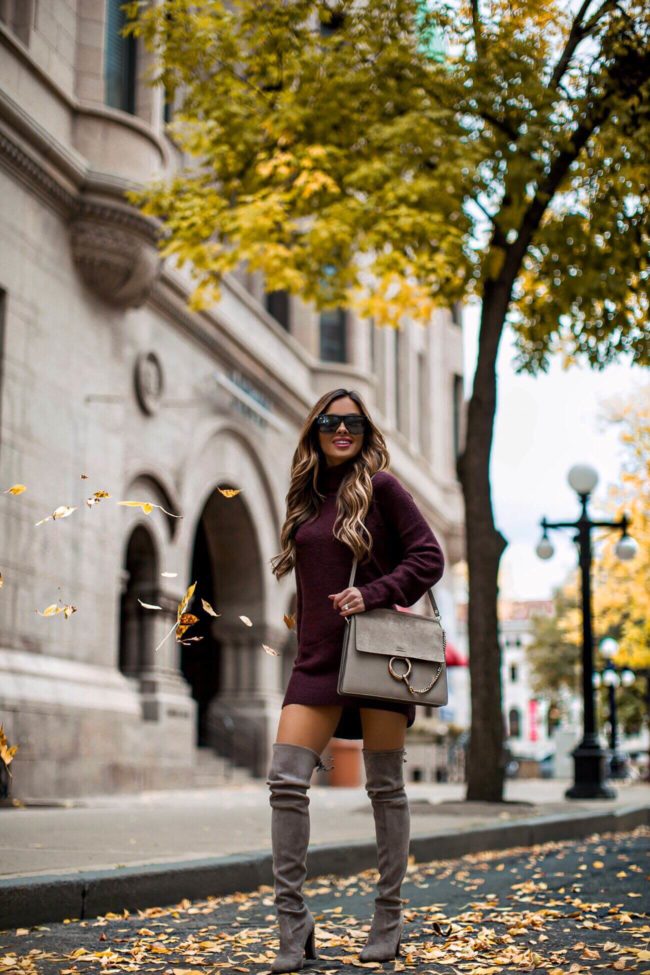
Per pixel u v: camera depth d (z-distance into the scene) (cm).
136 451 1725
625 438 2609
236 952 427
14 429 1345
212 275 1364
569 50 1187
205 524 2259
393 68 1165
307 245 1339
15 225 1370
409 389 3450
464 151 1128
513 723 9056
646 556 2627
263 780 2172
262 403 2280
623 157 1184
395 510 403
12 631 1316
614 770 3259
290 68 1194
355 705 393
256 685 2248
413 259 1247
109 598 1563
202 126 1262
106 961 402
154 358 1781
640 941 439
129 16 1248
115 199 1504
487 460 1224
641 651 2811
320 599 395
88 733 1426
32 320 1398
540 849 909
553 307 1325
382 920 402
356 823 919
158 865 571
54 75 1469
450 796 1717
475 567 1201
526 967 387
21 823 861
